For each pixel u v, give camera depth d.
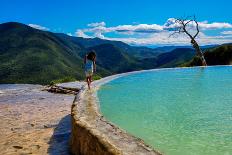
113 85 17.42
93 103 10.14
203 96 13.09
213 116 9.26
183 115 9.44
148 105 11.18
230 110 10.13
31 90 25.23
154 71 26.75
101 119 7.46
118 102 11.86
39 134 9.83
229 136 7.09
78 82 25.38
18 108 15.91
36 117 13.20
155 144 6.60
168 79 20.42
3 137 10.02
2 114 14.48
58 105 15.97
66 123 11.38
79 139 6.94
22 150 8.07
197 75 22.80
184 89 15.52
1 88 29.44
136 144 5.44
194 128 7.86
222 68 28.50
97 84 17.50
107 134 6.07
